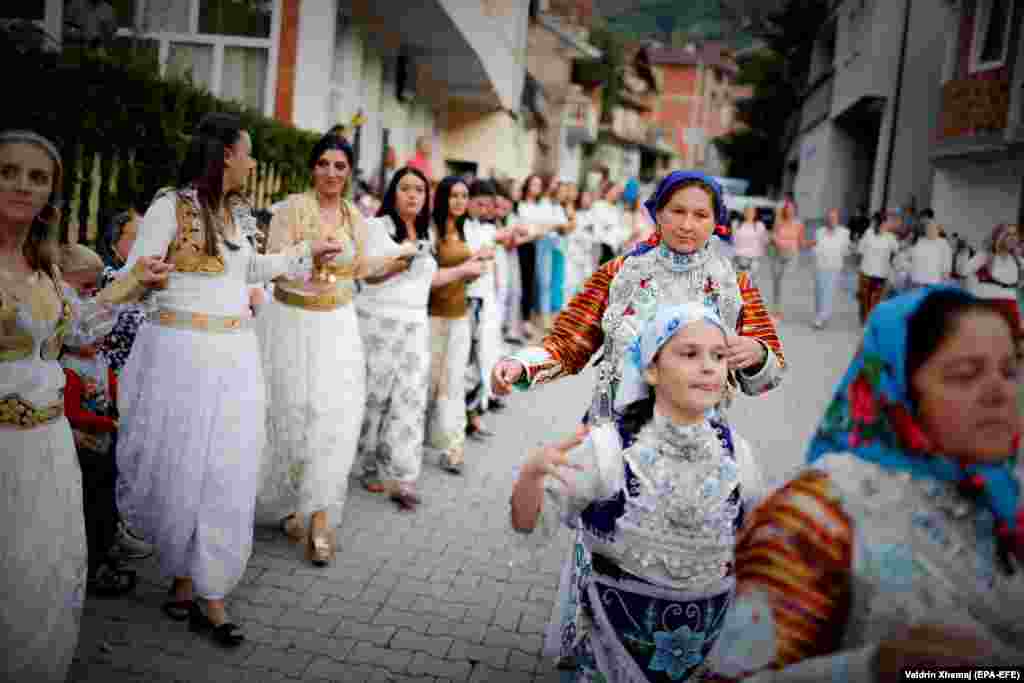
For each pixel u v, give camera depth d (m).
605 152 48.66
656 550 2.26
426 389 5.16
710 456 2.28
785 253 16.02
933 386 1.50
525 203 10.97
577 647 2.53
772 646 1.54
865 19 23.50
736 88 84.06
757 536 1.60
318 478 4.26
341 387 4.29
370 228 4.73
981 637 1.48
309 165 4.39
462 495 5.53
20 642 2.56
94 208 4.91
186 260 3.38
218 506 3.47
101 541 3.79
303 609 3.87
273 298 4.29
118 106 4.95
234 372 3.48
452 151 19.83
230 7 10.20
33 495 2.57
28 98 4.39
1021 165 15.50
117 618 3.64
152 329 3.42
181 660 3.36
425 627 3.79
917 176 22.39
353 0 12.20
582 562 2.57
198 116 5.84
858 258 22.95
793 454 6.96
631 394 2.35
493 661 3.53
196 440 3.40
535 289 11.21
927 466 1.54
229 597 3.93
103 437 3.74
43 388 2.61
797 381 10.14
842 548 1.52
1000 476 1.53
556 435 7.23
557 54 37.62
